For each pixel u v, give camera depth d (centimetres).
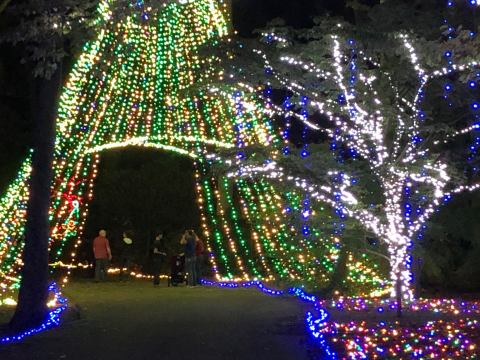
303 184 1304
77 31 1041
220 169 1327
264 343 1017
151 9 1050
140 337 1069
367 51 1240
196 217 2589
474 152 1430
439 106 1415
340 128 1388
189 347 986
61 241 2452
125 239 2425
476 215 1728
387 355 909
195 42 1961
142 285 2109
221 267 2414
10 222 1936
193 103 2172
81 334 1098
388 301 1459
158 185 2575
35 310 1167
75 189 2527
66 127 2122
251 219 2191
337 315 1284
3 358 913
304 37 1292
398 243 1289
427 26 1293
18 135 2473
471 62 1060
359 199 1350
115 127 2330
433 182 1272
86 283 2192
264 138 1792
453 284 1908
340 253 1634
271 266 2275
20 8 973
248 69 1327
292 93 1588
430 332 1076
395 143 1317
